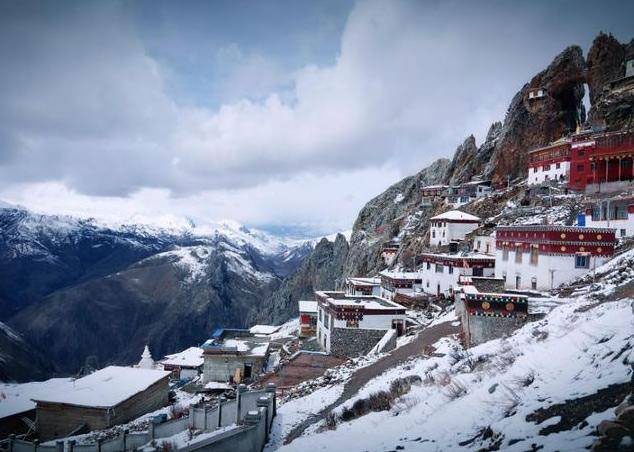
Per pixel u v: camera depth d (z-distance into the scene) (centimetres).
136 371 4834
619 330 1474
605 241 3734
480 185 10119
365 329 4706
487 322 2788
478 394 1535
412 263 8900
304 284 17275
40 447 2522
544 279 3906
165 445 2102
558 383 1316
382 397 2094
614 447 815
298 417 2342
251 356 5341
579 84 10544
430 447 1254
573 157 7356
